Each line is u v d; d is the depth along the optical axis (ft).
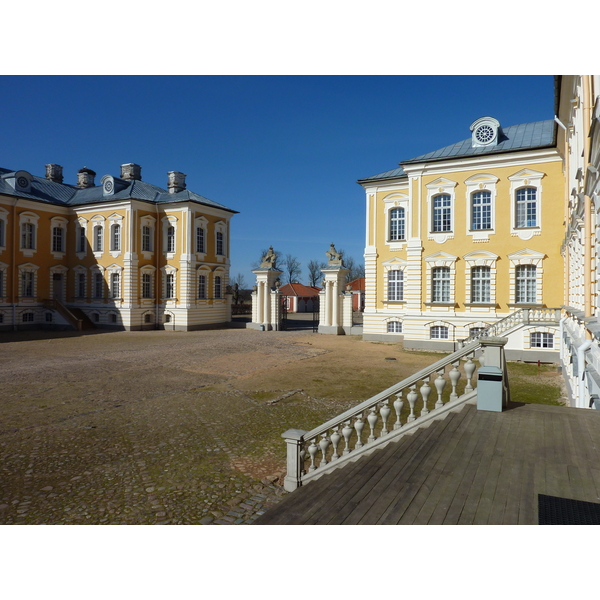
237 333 131.13
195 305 141.28
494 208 88.07
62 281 148.77
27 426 40.86
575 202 51.16
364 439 37.86
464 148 93.50
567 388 54.29
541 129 89.92
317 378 63.52
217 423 42.22
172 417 44.06
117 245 140.87
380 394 29.12
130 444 36.42
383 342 106.73
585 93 36.29
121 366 72.90
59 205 145.38
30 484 28.94
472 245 90.17
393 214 106.01
